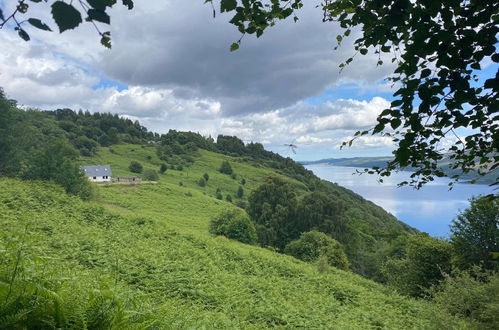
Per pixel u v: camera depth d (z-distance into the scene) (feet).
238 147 587.68
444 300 43.21
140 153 420.36
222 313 32.17
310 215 162.09
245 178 385.09
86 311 9.99
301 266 83.51
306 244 127.24
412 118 9.41
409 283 82.23
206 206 203.00
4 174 130.82
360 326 40.42
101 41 4.98
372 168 12.74
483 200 11.03
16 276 9.78
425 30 7.52
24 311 8.71
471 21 7.72
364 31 9.41
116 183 219.61
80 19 4.33
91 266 42.70
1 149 134.00
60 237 51.62
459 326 37.40
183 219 155.84
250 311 36.96
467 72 8.35
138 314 12.37
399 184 12.99
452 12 7.54
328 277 69.77
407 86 8.60
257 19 9.45
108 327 10.09
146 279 41.50
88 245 50.88
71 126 435.53
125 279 40.70
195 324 18.45
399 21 7.54
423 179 12.62
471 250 71.87
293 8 10.11
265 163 493.77
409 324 46.16
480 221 71.10
